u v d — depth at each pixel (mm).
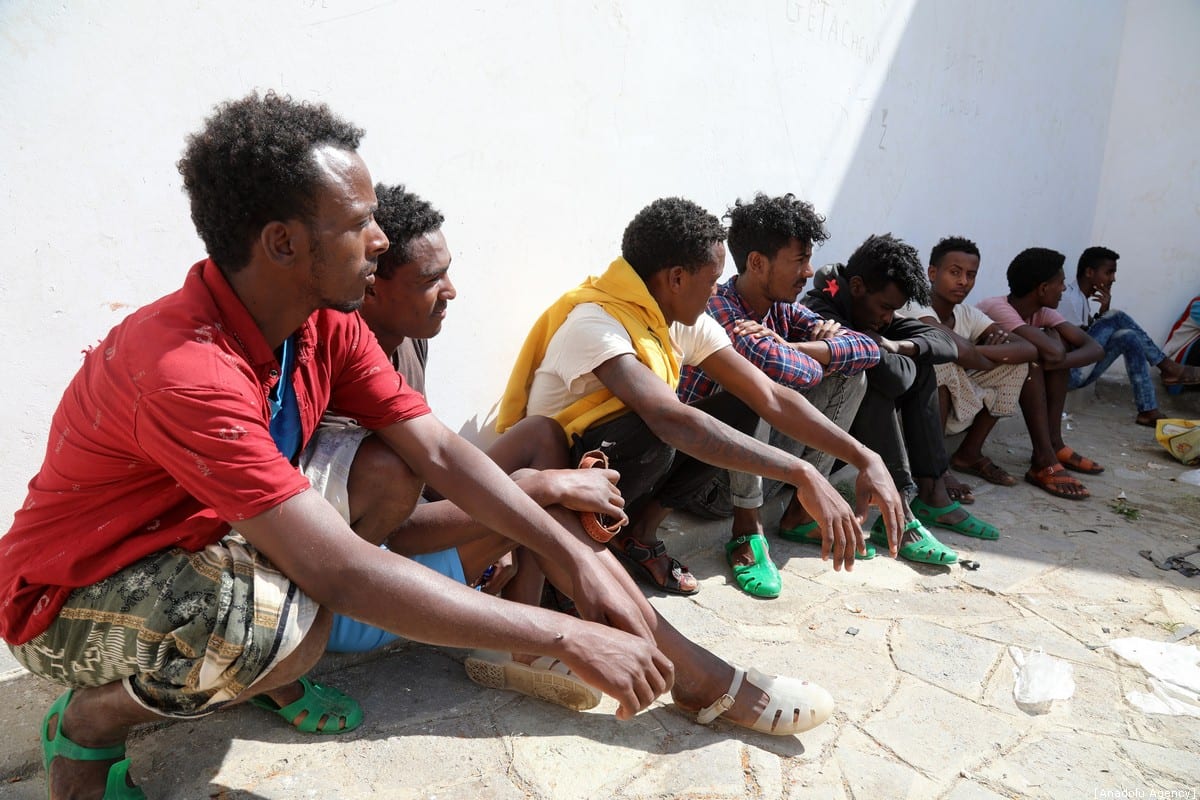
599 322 2256
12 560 1436
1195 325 5484
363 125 2344
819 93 3748
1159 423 4457
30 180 1843
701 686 1897
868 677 2197
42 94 1832
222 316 1362
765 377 2424
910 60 4207
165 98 1999
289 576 1327
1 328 1851
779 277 2762
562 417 2330
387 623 1332
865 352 2789
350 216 1319
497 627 1364
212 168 1270
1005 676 2246
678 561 2707
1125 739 1992
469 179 2613
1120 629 2535
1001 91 4914
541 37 2709
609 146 2984
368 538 1780
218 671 1355
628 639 1445
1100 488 3881
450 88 2514
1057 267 4082
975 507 3555
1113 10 5758
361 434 1730
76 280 1938
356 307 1417
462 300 2680
